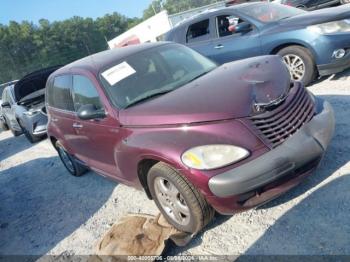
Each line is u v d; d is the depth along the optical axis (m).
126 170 3.84
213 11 7.51
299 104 3.45
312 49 6.05
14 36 88.25
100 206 4.75
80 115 4.06
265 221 3.36
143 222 3.88
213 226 3.55
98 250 3.68
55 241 4.30
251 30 6.84
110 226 4.16
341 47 5.86
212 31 7.46
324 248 2.84
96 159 4.70
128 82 4.12
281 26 6.45
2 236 4.92
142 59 4.45
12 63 87.88
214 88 3.51
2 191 6.84
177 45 4.96
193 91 3.61
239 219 3.51
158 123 3.37
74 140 5.03
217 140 3.03
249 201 3.06
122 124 3.73
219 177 2.95
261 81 3.41
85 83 4.43
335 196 3.34
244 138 3.03
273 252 2.99
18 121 10.12
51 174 6.80
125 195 4.80
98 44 106.12
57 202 5.39
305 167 3.24
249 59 4.23
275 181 3.05
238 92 3.31
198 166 3.01
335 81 6.37
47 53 92.19
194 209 3.20
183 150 3.08
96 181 5.64
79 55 99.69
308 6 12.77
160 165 3.32
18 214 5.48
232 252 3.15
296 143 3.14
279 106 3.25
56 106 5.39
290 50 6.36
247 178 2.93
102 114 4.01
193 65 4.53
